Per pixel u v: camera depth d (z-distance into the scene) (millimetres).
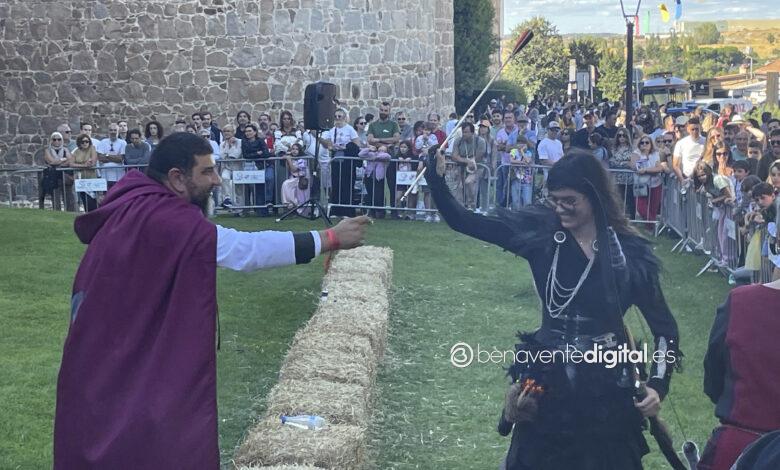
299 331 7996
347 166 16531
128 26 22406
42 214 14992
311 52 22641
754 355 4070
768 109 29016
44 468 5906
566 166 4633
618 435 4535
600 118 26906
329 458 5352
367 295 9078
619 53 55188
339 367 6812
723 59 75125
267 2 22406
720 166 12852
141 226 3941
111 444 3773
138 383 3836
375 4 23000
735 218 11180
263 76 22547
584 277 4605
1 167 22969
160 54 22453
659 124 25234
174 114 22562
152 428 3770
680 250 13656
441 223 15961
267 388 7641
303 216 16438
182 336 3859
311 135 17016
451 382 7863
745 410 4086
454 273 12008
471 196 16141
